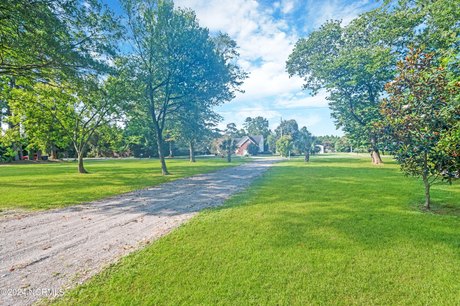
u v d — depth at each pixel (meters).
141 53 15.37
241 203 7.01
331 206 6.38
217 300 2.55
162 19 14.44
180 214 6.11
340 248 3.73
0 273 3.22
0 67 8.10
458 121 5.54
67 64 8.45
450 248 3.69
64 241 4.36
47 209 6.82
